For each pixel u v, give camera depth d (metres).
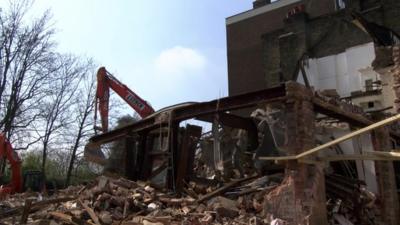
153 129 15.55
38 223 9.84
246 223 10.30
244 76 39.31
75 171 40.28
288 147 10.62
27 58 31.73
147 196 12.29
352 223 12.30
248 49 39.66
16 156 20.52
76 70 57.28
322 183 10.95
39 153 41.31
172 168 13.73
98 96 22.27
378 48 22.72
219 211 10.97
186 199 12.16
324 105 12.01
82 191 14.02
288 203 10.30
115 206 11.46
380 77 23.64
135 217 10.62
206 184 14.04
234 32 41.00
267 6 39.25
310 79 28.50
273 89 11.36
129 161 15.73
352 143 16.83
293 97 10.73
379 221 14.70
